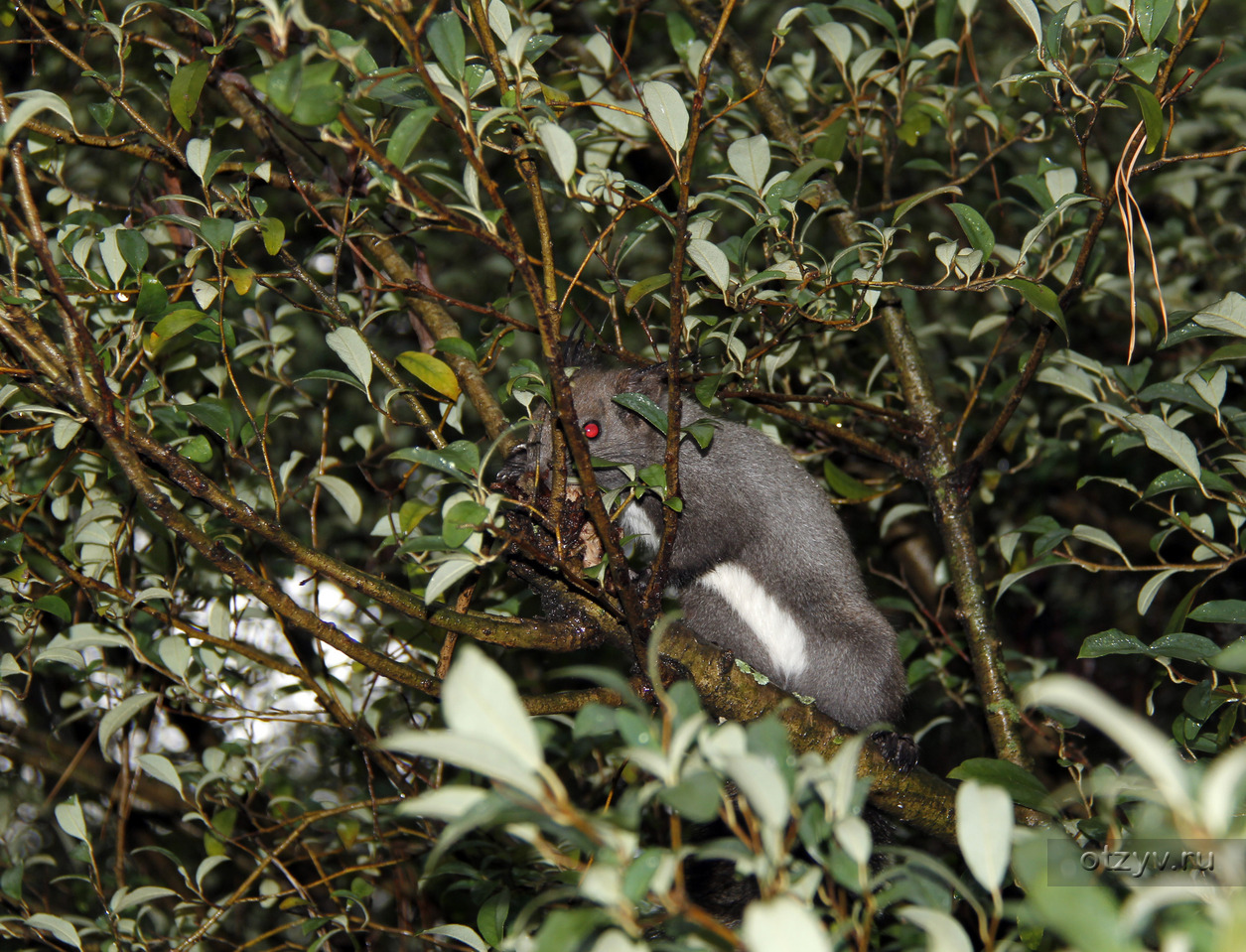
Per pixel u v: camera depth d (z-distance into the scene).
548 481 4.67
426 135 6.51
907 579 6.65
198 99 3.44
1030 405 5.86
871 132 5.47
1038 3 3.91
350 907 4.49
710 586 5.21
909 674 5.39
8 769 6.02
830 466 5.17
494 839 4.84
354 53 2.31
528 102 2.86
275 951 4.42
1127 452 6.79
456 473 2.62
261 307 5.47
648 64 6.66
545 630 3.41
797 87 5.59
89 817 6.16
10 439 4.49
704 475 5.09
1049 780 6.00
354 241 4.82
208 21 3.64
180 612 4.75
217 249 3.27
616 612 3.09
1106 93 3.34
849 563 5.23
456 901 5.39
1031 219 6.39
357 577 3.13
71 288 4.05
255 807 5.66
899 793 3.90
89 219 4.24
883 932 3.01
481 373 4.15
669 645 3.53
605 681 1.78
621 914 1.67
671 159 3.00
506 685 1.59
